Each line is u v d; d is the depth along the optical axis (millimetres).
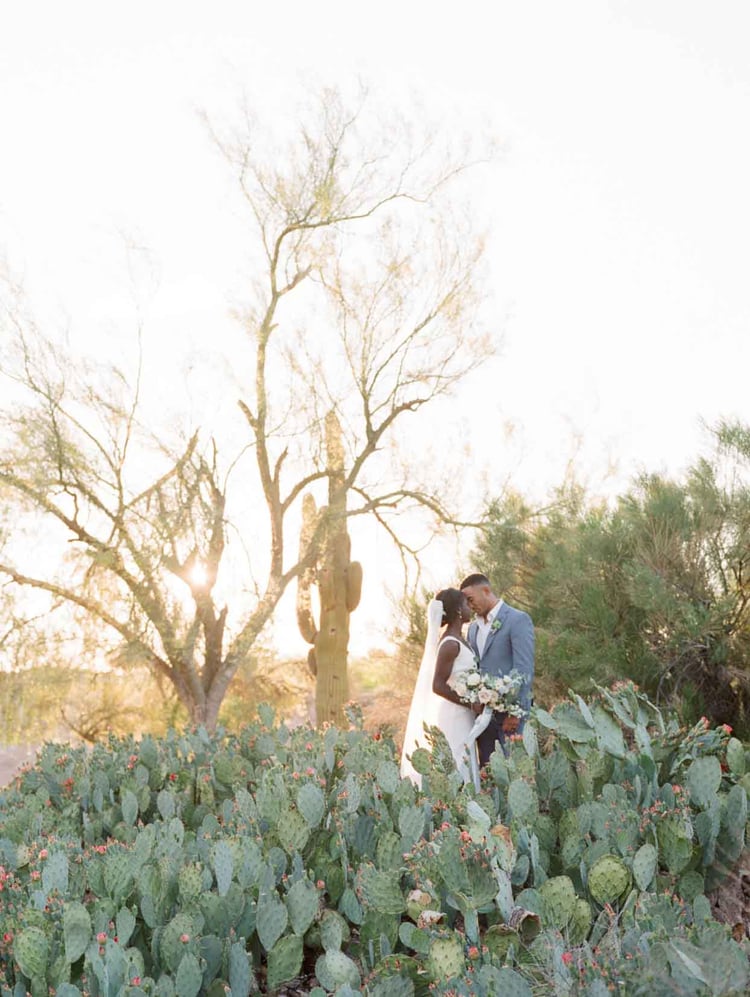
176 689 14906
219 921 3592
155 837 4336
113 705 15289
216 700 15172
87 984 3109
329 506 15070
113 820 5242
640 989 2607
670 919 3188
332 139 16047
